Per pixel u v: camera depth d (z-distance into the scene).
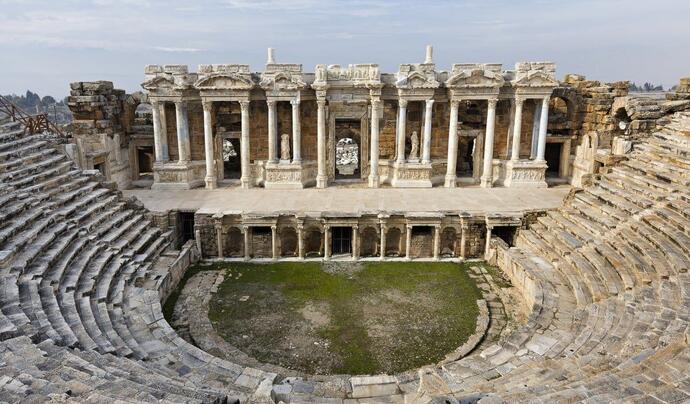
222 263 33.09
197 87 40.03
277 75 40.00
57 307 19.14
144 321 22.09
